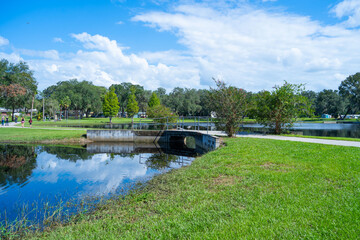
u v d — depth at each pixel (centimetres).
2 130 2459
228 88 1459
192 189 541
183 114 7600
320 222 337
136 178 858
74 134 2164
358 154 779
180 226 351
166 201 485
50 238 379
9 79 4072
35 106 5803
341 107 7256
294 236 304
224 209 402
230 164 735
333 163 666
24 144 1902
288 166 670
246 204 421
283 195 448
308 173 582
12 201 644
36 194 702
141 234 339
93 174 950
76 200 636
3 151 1569
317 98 8206
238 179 579
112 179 863
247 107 1487
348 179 525
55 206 595
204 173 661
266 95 1711
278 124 1688
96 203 601
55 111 5706
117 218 436
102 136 2109
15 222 504
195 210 409
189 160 1265
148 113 2617
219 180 589
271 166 676
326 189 470
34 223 495
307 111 1625
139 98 8069
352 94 6725
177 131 2008
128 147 1873
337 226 325
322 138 1368
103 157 1400
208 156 924
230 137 1438
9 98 4178
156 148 1836
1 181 847
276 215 366
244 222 348
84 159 1325
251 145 1055
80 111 7619
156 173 929
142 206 486
